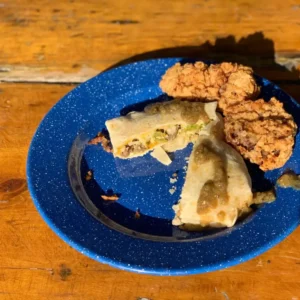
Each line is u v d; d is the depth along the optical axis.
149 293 0.36
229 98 0.45
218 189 0.39
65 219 0.39
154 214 0.41
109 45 0.56
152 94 0.49
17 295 0.37
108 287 0.37
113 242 0.37
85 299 0.36
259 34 0.55
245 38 0.55
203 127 0.45
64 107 0.47
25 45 0.56
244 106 0.43
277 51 0.53
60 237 0.37
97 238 0.37
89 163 0.45
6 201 0.42
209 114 0.45
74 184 0.43
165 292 0.36
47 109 0.49
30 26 0.58
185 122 0.45
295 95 0.49
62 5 0.61
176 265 0.35
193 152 0.43
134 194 0.43
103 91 0.48
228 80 0.46
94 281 0.37
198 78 0.46
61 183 0.42
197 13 0.58
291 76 0.51
